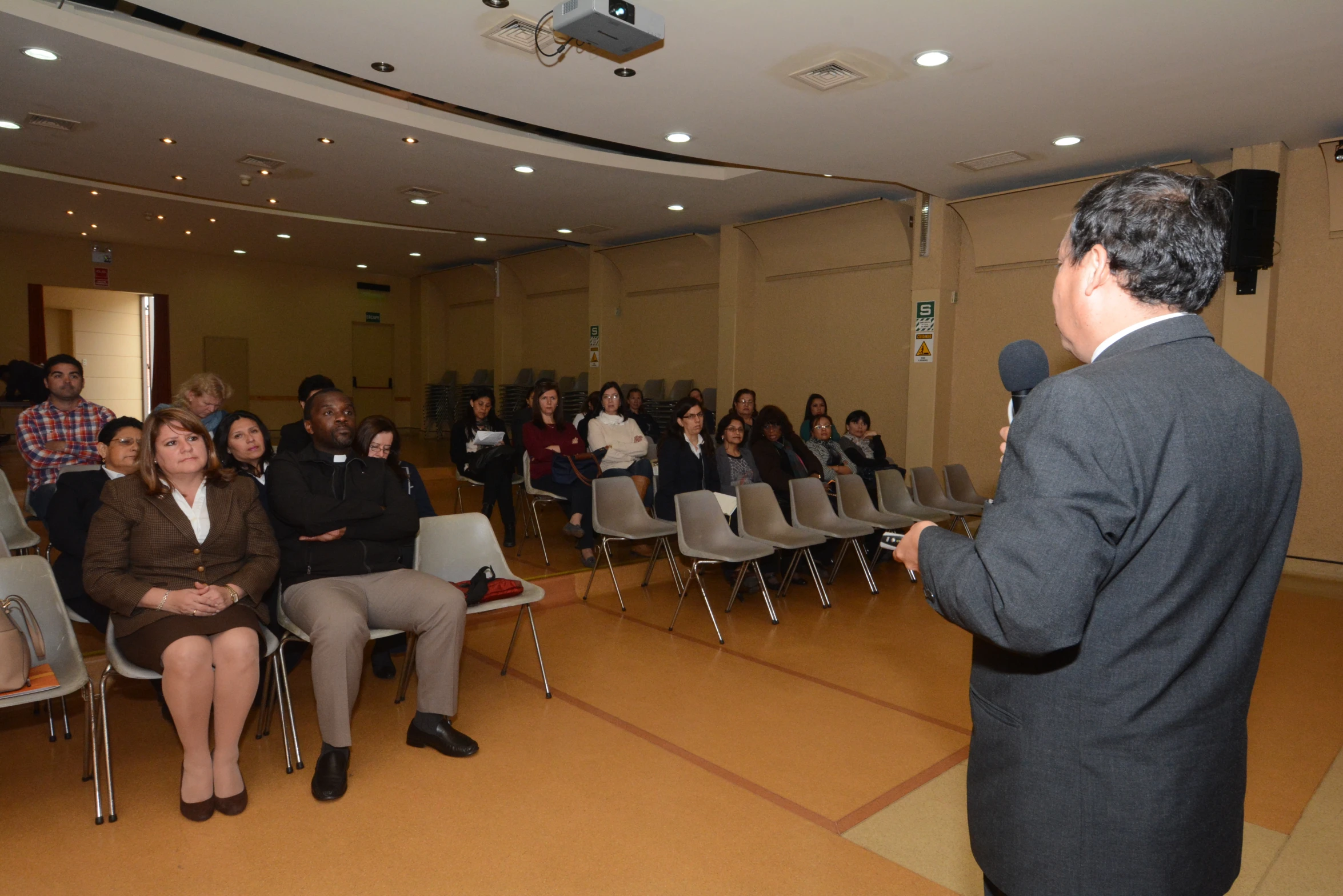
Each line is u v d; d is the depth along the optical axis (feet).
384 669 11.72
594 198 27.12
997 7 12.37
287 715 8.97
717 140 19.01
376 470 10.61
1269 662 13.09
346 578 9.70
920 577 3.30
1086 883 2.95
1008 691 3.18
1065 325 3.44
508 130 21.29
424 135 20.47
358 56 14.75
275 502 9.75
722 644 13.53
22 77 16.78
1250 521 2.93
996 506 2.99
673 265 34.58
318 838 7.49
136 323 43.42
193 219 34.53
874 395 27.86
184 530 8.45
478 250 40.83
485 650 13.01
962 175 21.86
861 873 7.13
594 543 17.48
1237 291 19.25
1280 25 12.71
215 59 16.55
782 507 18.03
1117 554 2.80
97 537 8.16
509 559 18.21
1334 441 19.12
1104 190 3.23
